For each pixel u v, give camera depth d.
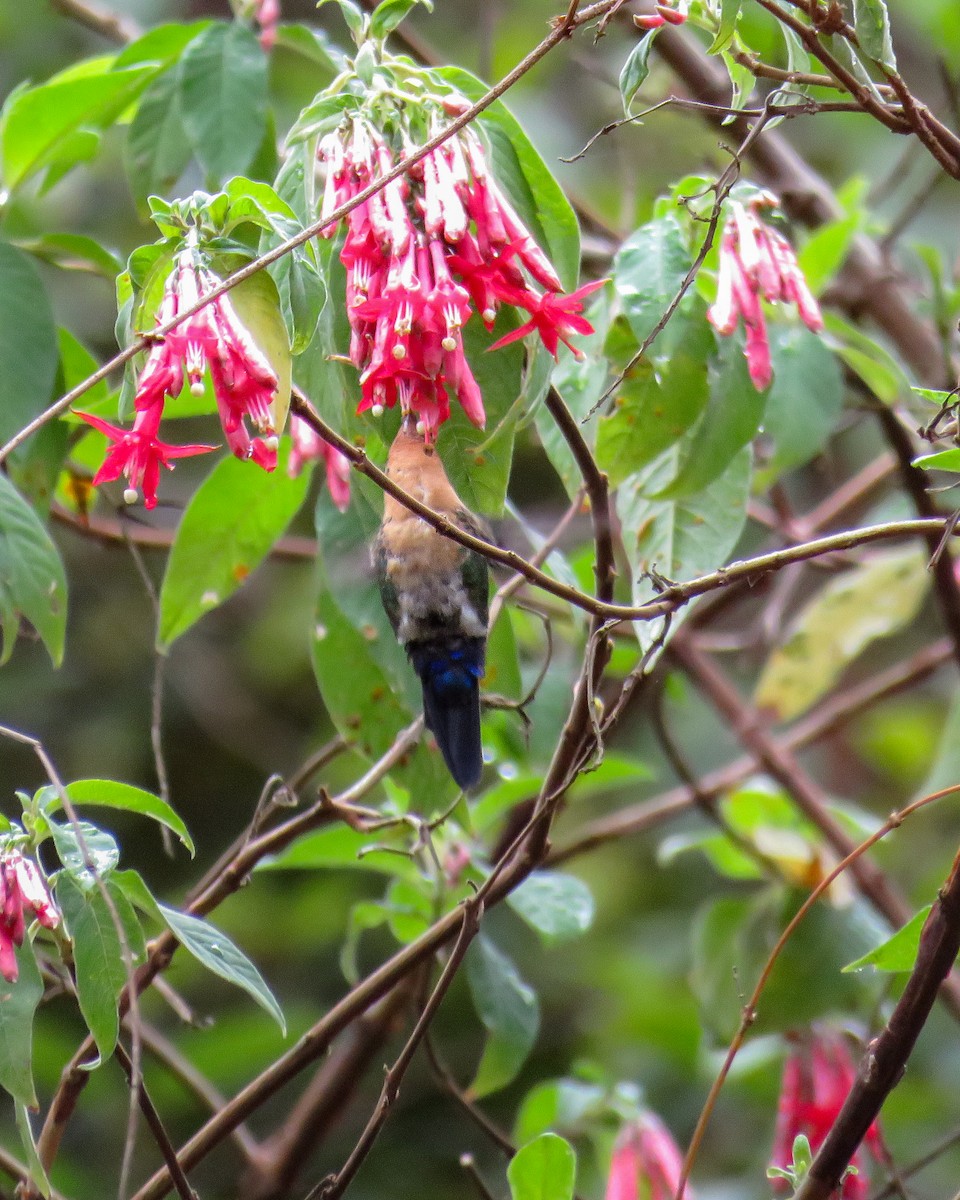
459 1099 6.65
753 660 10.84
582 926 7.01
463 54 13.17
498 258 4.41
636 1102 7.15
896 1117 10.54
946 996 7.92
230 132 6.53
